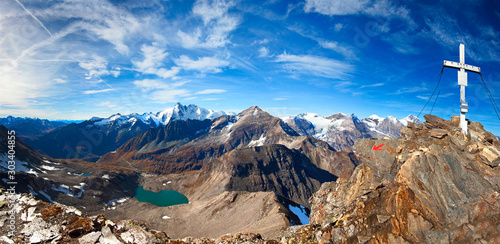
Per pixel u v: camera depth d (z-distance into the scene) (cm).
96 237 2031
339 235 2177
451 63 2431
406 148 2653
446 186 2119
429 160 2288
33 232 1983
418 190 2206
